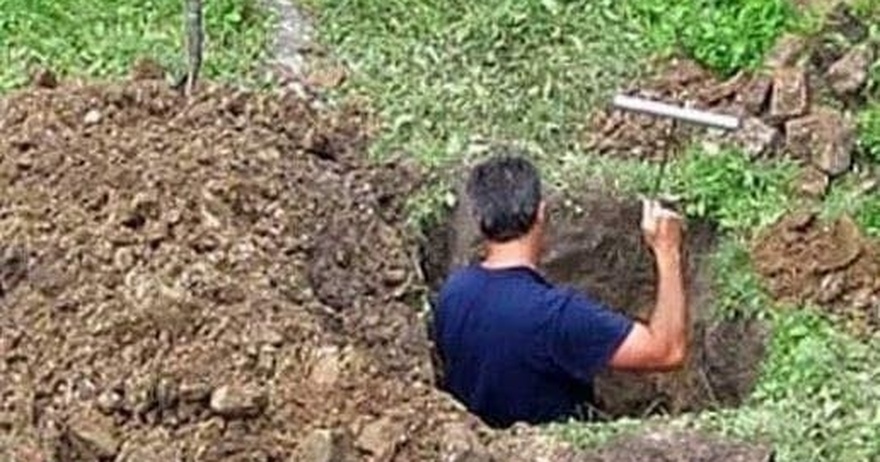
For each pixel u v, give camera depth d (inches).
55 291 282.7
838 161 331.3
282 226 304.8
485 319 271.4
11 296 285.6
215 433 255.3
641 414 318.7
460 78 357.7
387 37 367.2
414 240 322.7
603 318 269.1
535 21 367.6
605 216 327.9
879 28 354.0
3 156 313.1
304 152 328.5
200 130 324.2
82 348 269.0
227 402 256.1
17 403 266.1
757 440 263.6
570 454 258.2
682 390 314.3
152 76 351.6
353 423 257.0
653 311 295.4
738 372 301.4
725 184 327.6
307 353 266.7
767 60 355.3
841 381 277.9
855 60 349.1
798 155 334.6
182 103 332.5
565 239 327.9
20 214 297.6
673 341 272.4
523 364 270.4
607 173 331.3
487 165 272.8
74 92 330.6
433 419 259.1
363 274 307.7
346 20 370.9
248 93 338.0
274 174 315.0
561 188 328.8
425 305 307.6
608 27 368.8
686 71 359.3
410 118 345.1
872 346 288.8
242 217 305.0
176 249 288.5
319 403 259.9
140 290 276.8
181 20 372.2
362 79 355.3
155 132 321.4
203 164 311.1
